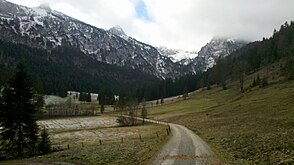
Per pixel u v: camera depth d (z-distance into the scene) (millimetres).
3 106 50781
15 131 50938
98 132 101375
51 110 179500
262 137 39094
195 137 54500
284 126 51125
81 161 36656
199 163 26562
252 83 157000
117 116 167000
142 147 43219
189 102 185750
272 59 194750
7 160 45562
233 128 63219
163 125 107938
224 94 176625
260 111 85000
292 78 129625
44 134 56500
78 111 185625
